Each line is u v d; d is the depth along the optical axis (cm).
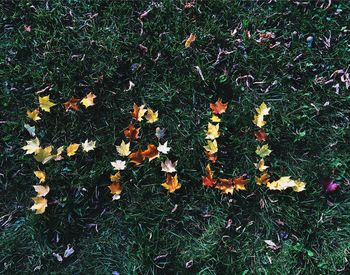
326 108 193
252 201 185
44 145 190
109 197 186
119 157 188
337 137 191
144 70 197
